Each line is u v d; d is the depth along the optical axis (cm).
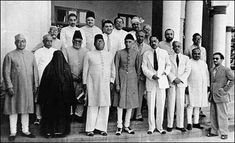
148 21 1325
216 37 1191
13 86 592
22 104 588
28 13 711
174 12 873
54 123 623
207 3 1200
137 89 685
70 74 635
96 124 659
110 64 663
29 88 599
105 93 647
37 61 652
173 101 720
